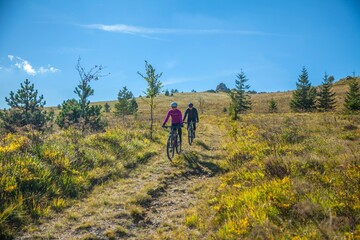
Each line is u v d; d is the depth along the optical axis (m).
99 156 10.13
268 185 6.25
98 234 5.23
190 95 130.00
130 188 7.91
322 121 20.36
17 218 5.38
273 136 12.89
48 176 7.23
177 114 11.91
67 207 6.44
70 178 7.67
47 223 5.56
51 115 21.55
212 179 8.79
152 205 6.83
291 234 4.25
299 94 60.66
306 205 4.90
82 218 5.89
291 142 11.70
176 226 5.58
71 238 5.04
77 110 20.03
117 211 6.26
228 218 5.33
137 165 10.49
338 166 7.05
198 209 6.29
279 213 5.00
